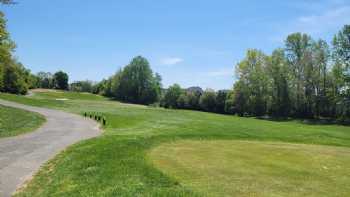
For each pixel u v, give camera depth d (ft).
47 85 484.74
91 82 481.87
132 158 40.27
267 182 31.73
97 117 114.21
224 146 53.62
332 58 191.01
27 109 142.72
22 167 40.04
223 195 27.43
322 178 33.96
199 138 64.03
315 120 200.95
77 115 126.31
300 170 37.14
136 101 365.20
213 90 270.67
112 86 373.20
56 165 40.55
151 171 34.22
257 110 230.68
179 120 114.32
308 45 219.61
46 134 72.08
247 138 69.56
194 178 32.22
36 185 32.86
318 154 48.83
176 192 27.73
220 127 90.58
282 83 223.71
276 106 226.58
